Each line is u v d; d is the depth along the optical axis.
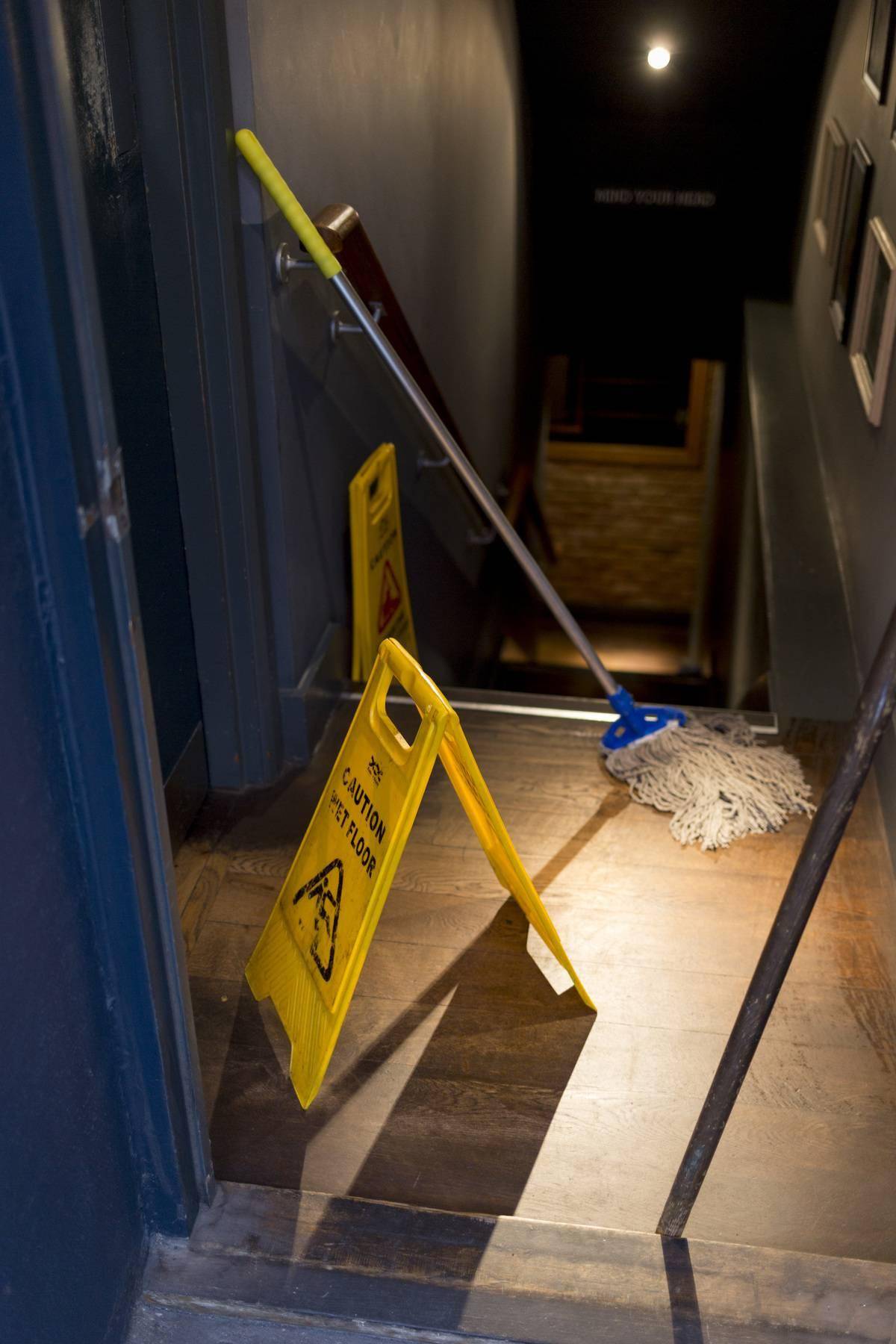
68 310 1.00
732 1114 1.67
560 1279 1.42
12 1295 1.11
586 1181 1.58
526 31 5.27
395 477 2.79
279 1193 1.53
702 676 7.68
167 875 1.28
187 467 2.01
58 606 1.09
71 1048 1.22
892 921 1.99
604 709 2.56
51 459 1.03
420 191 3.17
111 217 1.72
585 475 9.78
